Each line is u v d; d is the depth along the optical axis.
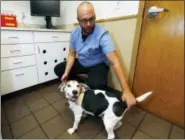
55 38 1.59
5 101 1.34
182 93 1.09
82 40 1.11
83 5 0.91
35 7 1.67
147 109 1.32
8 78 1.28
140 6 1.19
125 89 0.89
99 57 1.18
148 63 1.24
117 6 1.38
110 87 1.61
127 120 1.17
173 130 1.09
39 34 1.43
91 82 1.13
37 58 1.48
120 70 0.95
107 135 0.99
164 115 1.21
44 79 1.61
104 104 0.86
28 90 1.58
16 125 1.04
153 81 1.24
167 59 1.12
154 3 1.13
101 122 1.13
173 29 1.05
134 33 1.28
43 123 1.08
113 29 1.44
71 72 1.36
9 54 1.24
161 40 1.13
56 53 1.65
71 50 1.26
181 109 1.11
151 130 1.07
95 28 1.06
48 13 1.74
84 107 0.93
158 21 1.12
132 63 1.34
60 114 1.19
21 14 1.75
